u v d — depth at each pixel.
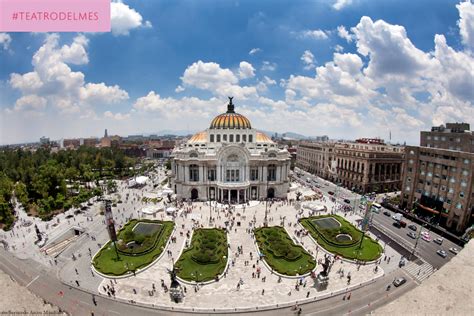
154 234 79.25
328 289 56.25
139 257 67.50
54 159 165.75
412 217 97.12
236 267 64.12
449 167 88.94
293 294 54.62
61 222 94.25
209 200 117.94
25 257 69.69
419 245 76.25
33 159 169.75
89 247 74.38
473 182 82.19
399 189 143.12
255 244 75.50
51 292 55.44
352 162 144.88
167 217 97.62
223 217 96.94
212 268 62.81
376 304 52.19
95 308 50.78
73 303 52.12
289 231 84.88
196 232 82.81
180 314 49.56
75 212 103.88
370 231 85.44
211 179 118.81
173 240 77.69
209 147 124.56
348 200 119.00
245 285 57.41
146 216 98.94
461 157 84.56
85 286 57.06
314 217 95.81
